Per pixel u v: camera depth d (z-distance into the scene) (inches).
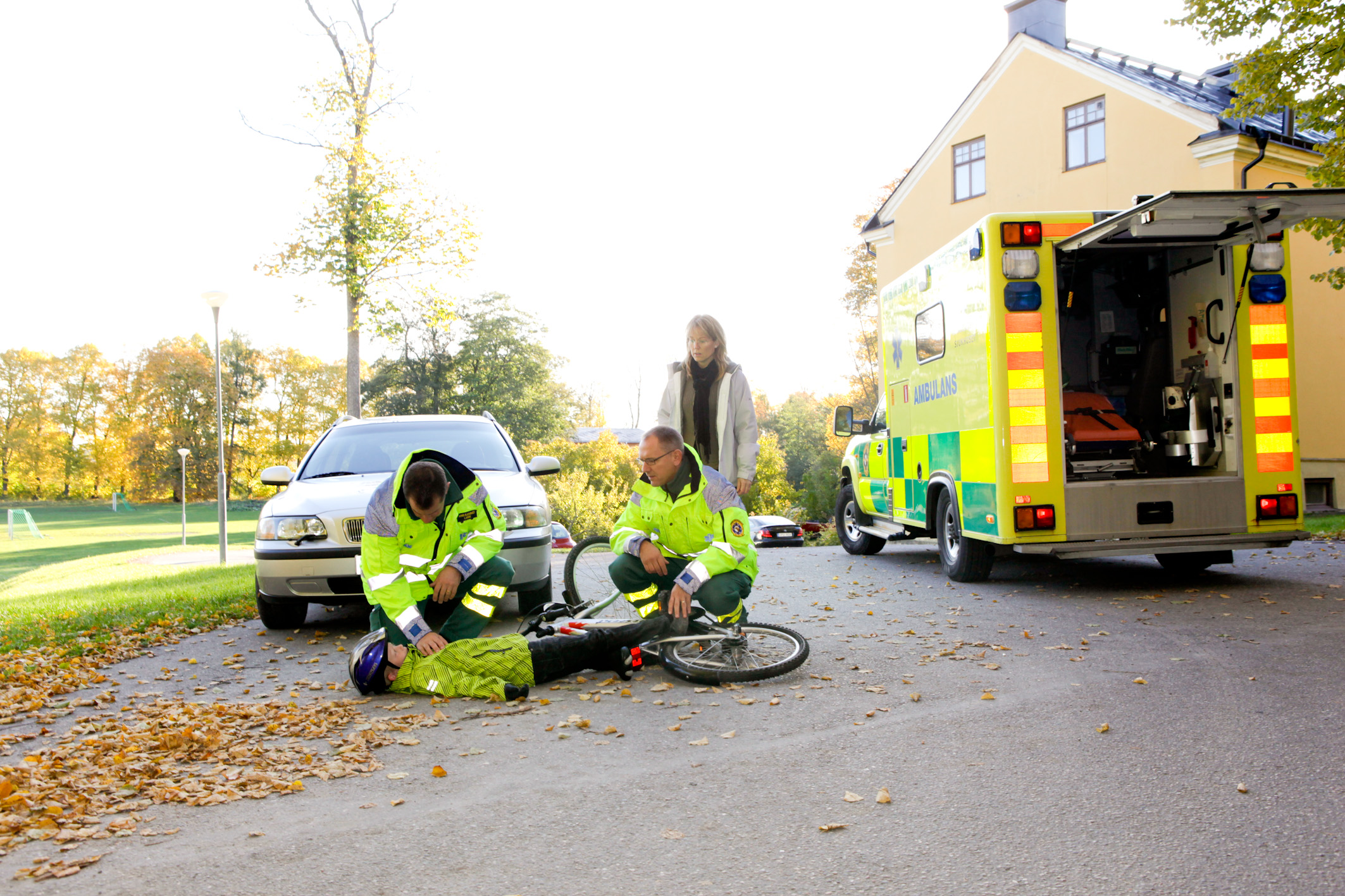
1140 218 265.6
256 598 333.1
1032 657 218.5
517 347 2514.8
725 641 204.2
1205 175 694.5
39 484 2859.3
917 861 110.1
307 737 166.2
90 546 1266.0
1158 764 141.9
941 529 366.3
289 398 2994.6
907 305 396.5
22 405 2871.6
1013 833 117.4
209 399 2861.7
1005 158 845.8
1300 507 315.6
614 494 1775.3
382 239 699.4
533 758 151.9
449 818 126.6
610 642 205.8
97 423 2920.8
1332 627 240.8
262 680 219.6
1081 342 362.9
